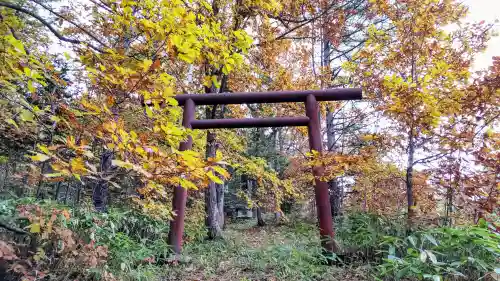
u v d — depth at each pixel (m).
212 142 7.43
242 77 7.95
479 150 3.95
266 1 6.19
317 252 4.35
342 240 4.77
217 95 5.41
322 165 4.68
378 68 5.45
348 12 8.70
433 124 4.16
